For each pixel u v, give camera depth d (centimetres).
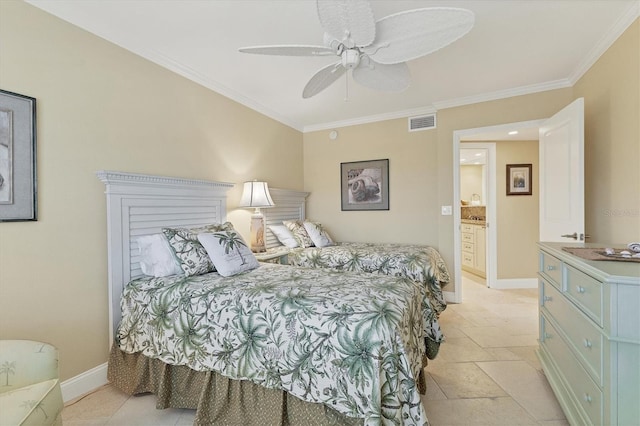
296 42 224
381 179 413
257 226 320
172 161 252
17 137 163
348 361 124
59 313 180
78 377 187
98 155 200
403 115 397
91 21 194
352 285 170
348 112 396
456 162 362
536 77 292
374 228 420
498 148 435
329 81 208
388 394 119
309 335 134
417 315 169
